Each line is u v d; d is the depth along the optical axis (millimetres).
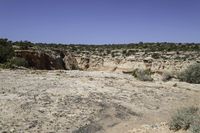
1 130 10773
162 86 24547
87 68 65438
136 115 15070
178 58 59656
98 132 12086
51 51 58719
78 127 12086
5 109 13156
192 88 24969
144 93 20438
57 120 12539
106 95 18141
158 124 13586
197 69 31719
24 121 11977
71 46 90438
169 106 17609
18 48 48062
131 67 59094
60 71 31500
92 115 13711
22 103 14219
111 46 94812
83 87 19938
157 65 56188
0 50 36531
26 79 21703
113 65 62625
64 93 17266
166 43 101188
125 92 19906
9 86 18141
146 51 73562
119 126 13062
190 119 12375
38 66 47188
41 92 16953
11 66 31516
